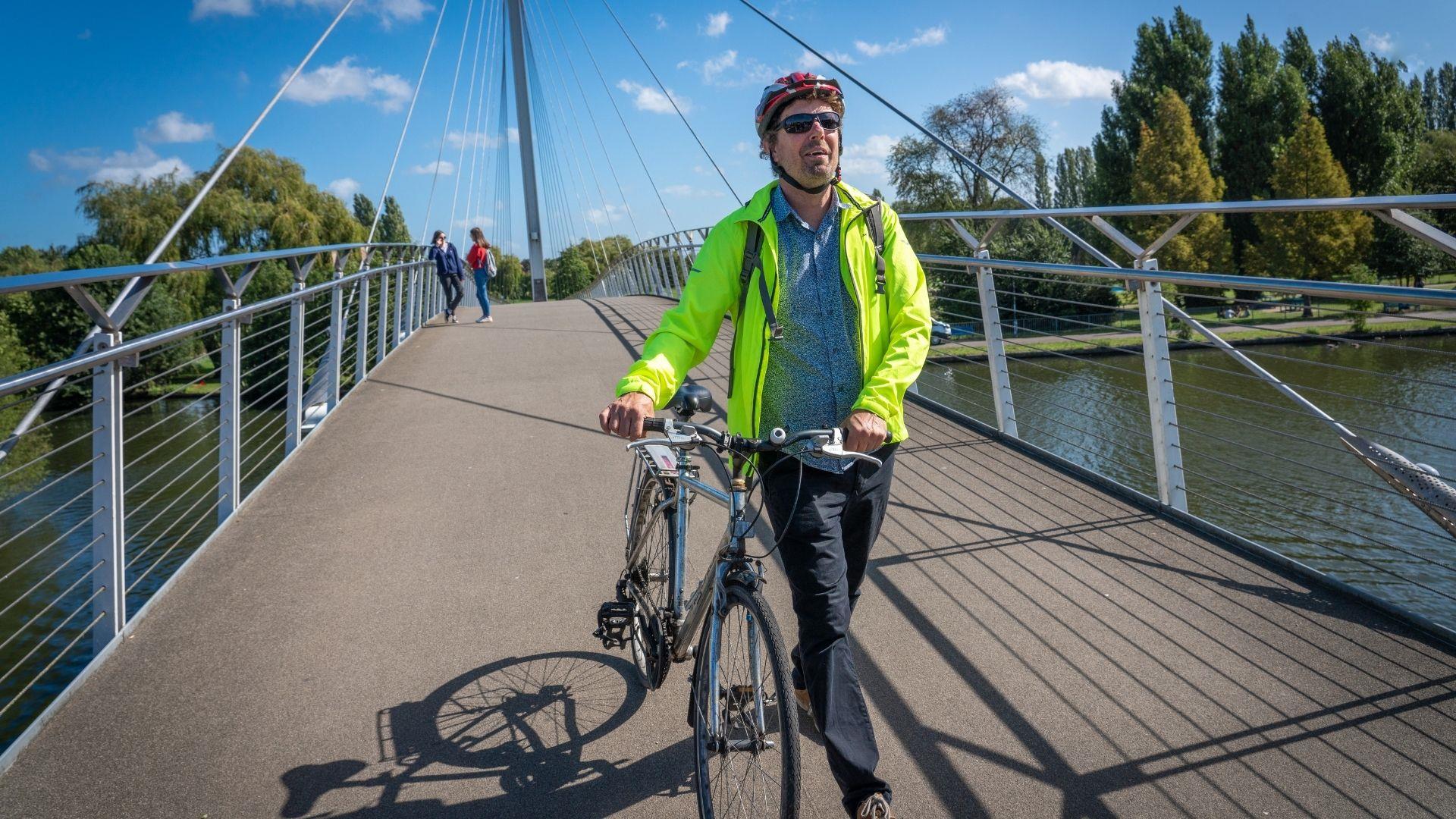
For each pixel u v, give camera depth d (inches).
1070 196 3171.8
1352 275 1489.9
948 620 119.3
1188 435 553.0
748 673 74.0
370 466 199.2
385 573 142.2
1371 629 111.2
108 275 122.1
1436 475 113.6
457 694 107.9
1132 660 107.5
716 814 80.2
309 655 117.2
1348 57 1879.9
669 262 683.4
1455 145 2000.5
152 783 92.3
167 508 140.6
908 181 1988.2
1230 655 107.1
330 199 1830.7
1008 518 153.5
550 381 294.7
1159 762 89.3
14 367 837.8
